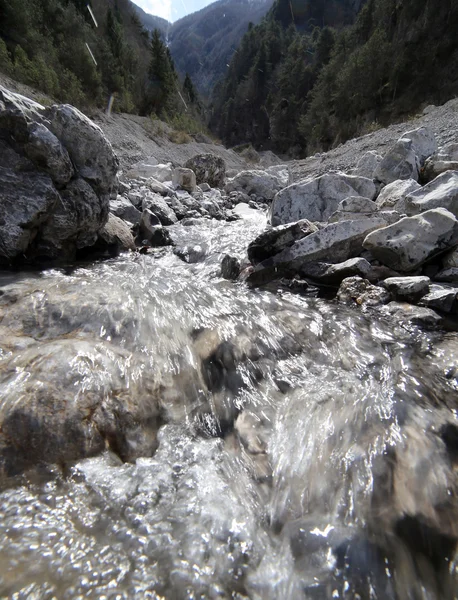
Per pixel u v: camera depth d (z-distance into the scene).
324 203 6.37
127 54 34.31
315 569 1.45
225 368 2.62
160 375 2.35
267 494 1.77
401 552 1.50
